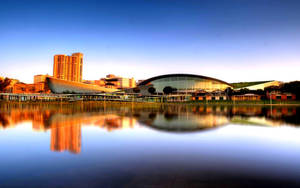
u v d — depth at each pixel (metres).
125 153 8.62
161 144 10.23
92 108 43.56
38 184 5.67
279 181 5.91
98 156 8.20
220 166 7.16
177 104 67.94
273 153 8.78
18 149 9.17
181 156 8.27
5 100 79.75
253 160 7.83
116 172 6.53
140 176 6.23
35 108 41.41
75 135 12.41
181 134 12.91
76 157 8.05
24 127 15.49
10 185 5.61
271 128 15.49
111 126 16.16
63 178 6.07
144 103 74.81
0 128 15.03
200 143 10.52
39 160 7.68
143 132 13.54
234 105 60.03
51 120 20.19
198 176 6.26
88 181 5.85
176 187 5.46
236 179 6.05
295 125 17.08
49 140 10.99
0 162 7.46
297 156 8.34
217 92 85.50
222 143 10.55
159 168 6.92
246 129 14.95
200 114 28.20
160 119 21.56
